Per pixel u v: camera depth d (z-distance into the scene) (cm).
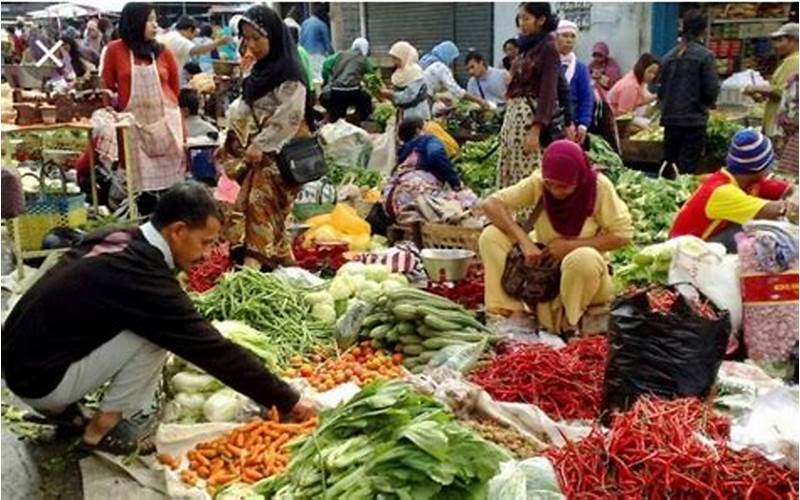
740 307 407
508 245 442
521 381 358
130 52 664
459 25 1359
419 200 590
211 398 350
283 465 303
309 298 442
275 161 496
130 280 314
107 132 628
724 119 918
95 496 305
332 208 645
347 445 257
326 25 1241
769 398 316
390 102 1010
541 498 249
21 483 320
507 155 594
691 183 695
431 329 400
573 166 418
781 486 259
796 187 513
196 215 319
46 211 616
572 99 668
